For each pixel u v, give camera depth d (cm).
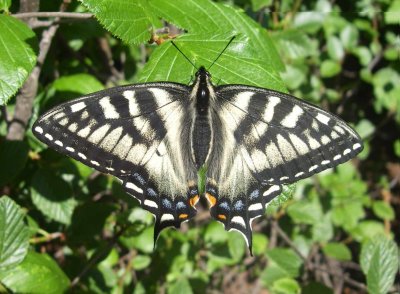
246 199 24
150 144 24
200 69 22
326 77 48
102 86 29
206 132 24
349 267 48
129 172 23
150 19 22
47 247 31
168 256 35
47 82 31
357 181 42
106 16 22
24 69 22
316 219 36
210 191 24
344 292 47
